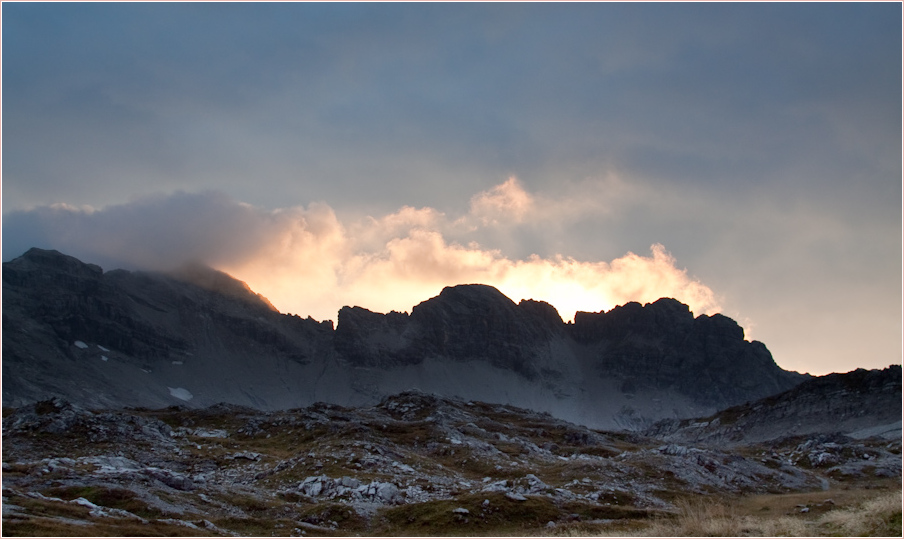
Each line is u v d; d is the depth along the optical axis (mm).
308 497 94062
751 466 121625
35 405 147375
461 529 75125
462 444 143375
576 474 109562
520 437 187375
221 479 110500
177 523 68375
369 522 80438
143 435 139250
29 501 65688
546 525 76000
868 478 126125
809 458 144375
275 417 189500
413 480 105062
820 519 66625
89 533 56625
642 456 123312
